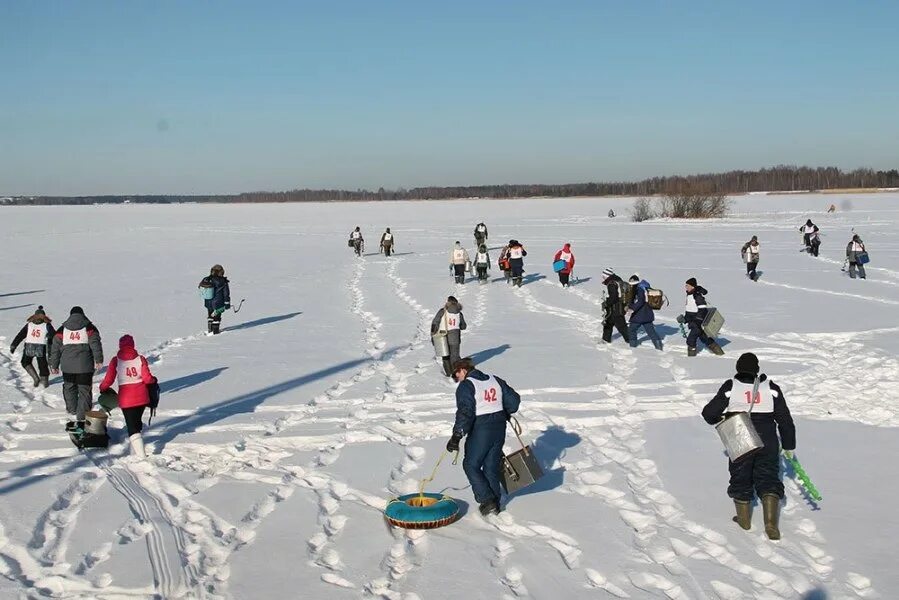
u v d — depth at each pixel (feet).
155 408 31.42
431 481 25.50
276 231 211.41
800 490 23.80
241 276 99.40
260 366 44.14
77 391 33.19
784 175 652.07
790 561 19.10
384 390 37.86
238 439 30.32
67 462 28.25
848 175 649.20
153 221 293.02
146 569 19.49
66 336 32.55
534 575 18.81
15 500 24.18
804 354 44.04
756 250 83.15
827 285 76.95
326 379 40.45
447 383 39.06
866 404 33.71
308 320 62.59
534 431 30.76
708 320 43.91
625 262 105.70
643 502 23.27
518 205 432.66
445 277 93.86
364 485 25.23
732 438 20.75
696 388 36.94
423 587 18.35
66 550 20.66
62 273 106.11
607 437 29.81
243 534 21.75
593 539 20.75
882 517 21.62
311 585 18.61
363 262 117.80
